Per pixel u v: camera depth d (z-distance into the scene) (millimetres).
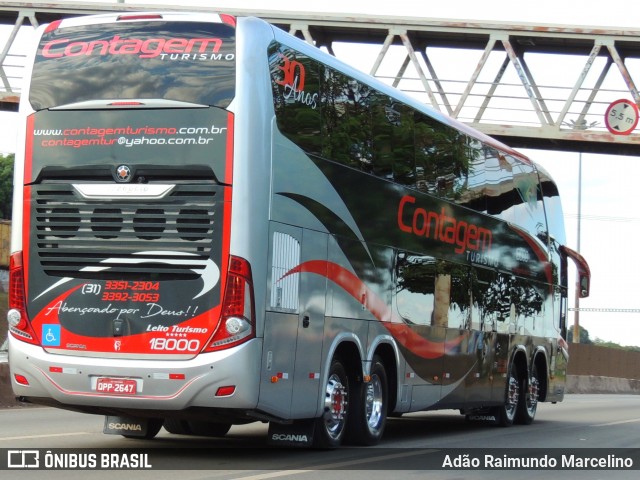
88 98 11562
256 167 11203
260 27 11562
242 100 11219
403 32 37844
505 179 19422
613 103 36688
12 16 42375
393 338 14578
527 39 38375
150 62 11492
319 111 12625
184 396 11000
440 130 16438
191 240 11141
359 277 13547
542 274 21562
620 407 29328
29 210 11617
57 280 11492
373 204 14000
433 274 15945
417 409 15602
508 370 19547
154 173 11273
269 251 11367
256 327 11133
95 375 11250
